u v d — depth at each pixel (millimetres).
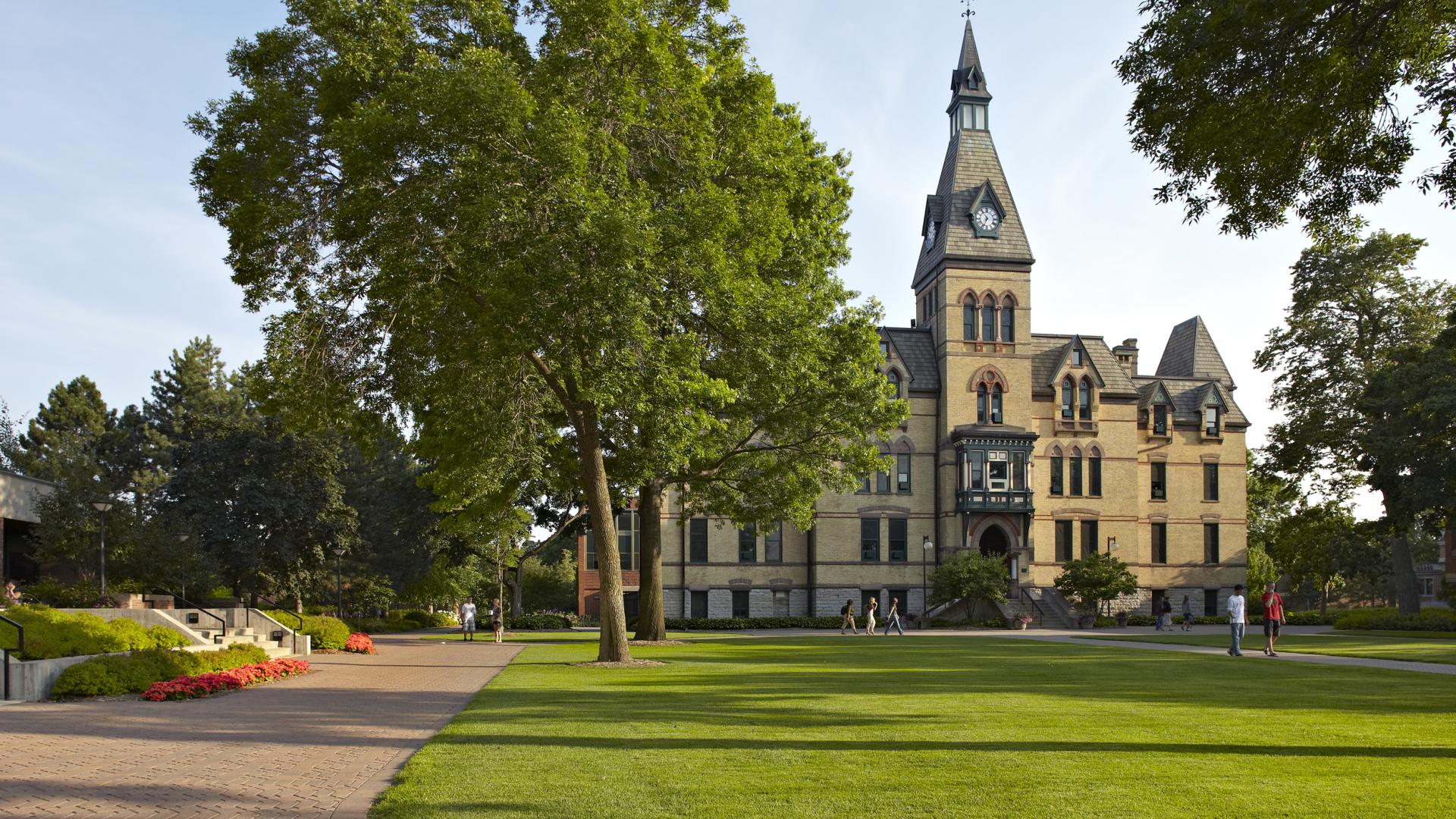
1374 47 13648
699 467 35188
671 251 22250
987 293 61031
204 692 19219
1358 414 52469
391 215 20969
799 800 9117
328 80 21156
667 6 24203
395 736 13836
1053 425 62562
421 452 33938
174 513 46875
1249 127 14492
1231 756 11312
